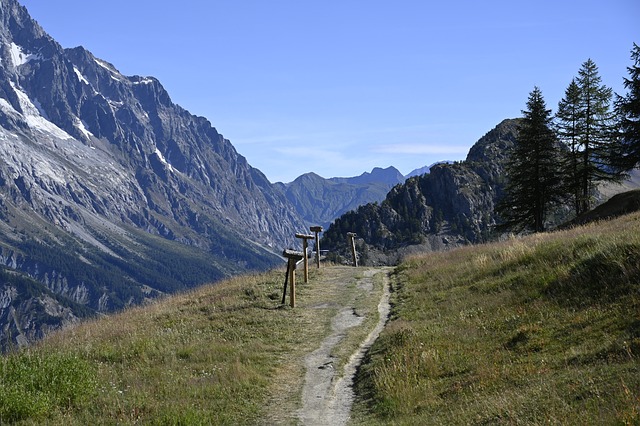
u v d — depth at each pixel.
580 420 8.48
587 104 51.53
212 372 15.97
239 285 29.53
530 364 12.41
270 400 14.04
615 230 23.33
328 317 22.80
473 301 20.14
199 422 11.98
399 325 19.09
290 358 17.66
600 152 51.31
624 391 9.03
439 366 14.28
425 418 11.08
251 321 22.14
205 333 20.84
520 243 27.39
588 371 10.60
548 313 15.95
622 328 12.70
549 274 19.36
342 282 30.73
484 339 15.62
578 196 51.84
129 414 12.80
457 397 11.94
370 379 14.70
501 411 10.02
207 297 27.66
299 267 35.38
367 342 18.98
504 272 22.86
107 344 19.25
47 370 14.54
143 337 19.94
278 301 25.64
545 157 52.03
